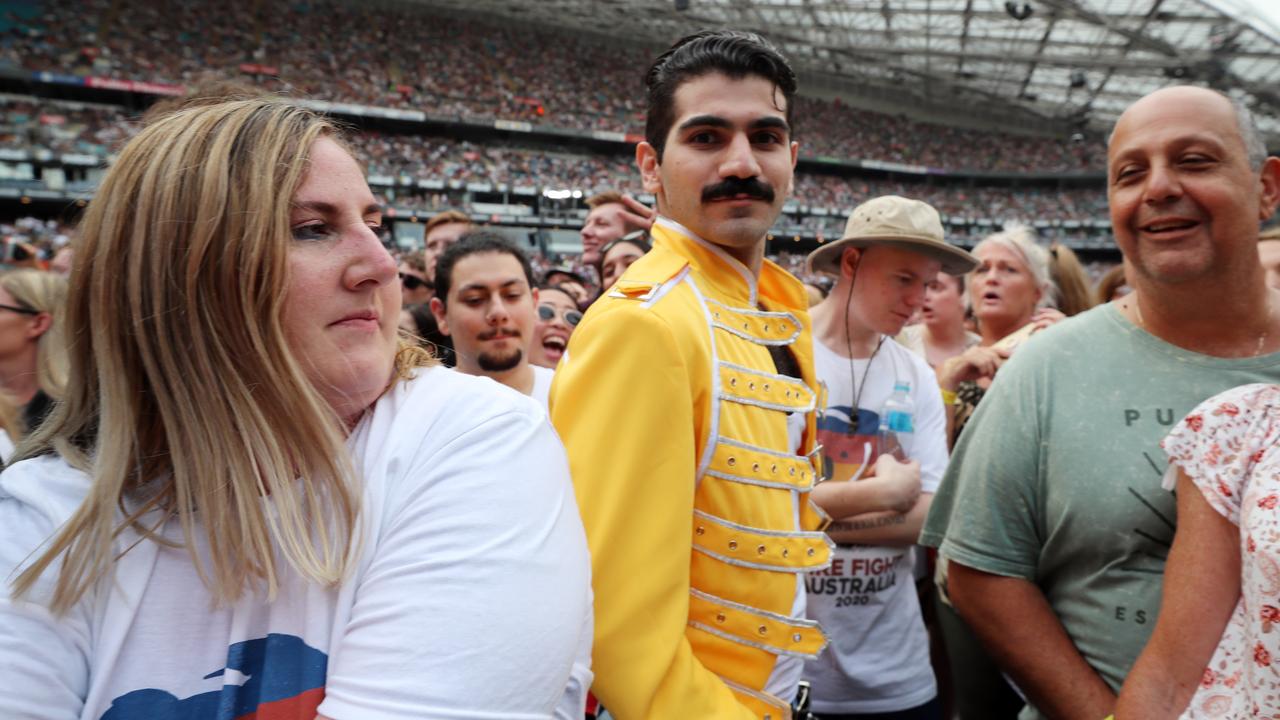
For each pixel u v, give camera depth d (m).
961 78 32.12
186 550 0.74
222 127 0.76
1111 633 1.45
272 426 0.74
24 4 23.41
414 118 25.72
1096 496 1.47
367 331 0.80
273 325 0.74
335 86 26.31
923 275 2.26
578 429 1.14
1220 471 1.16
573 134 27.67
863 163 31.73
